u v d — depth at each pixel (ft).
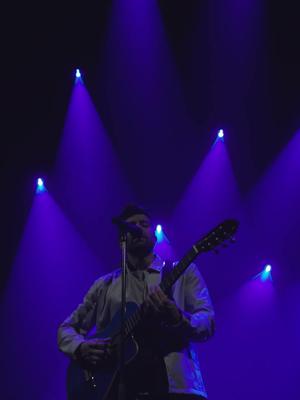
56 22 25.36
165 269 11.63
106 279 12.74
